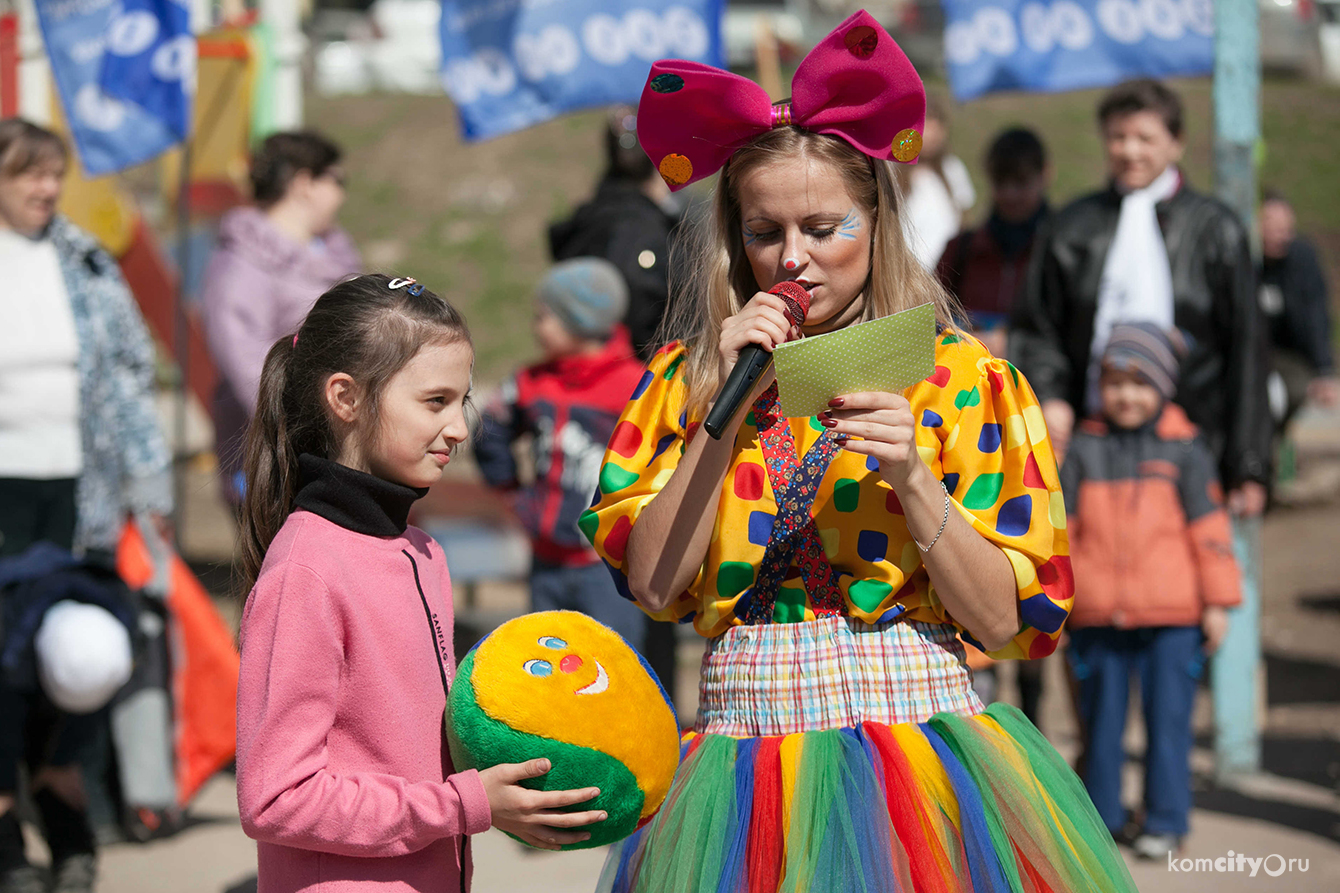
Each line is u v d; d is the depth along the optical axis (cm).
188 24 700
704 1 823
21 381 615
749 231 314
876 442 276
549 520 656
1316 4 3131
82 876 557
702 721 324
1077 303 637
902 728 301
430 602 294
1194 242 629
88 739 551
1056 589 311
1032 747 311
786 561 313
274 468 297
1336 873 562
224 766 724
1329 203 2653
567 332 666
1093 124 3005
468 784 267
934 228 822
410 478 287
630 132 784
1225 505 643
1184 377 628
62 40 702
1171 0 733
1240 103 724
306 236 765
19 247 624
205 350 1205
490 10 827
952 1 768
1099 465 601
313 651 266
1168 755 586
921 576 310
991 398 316
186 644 650
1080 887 292
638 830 310
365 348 282
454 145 3069
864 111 303
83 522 628
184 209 781
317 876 269
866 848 280
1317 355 1167
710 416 282
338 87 3444
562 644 288
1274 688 880
